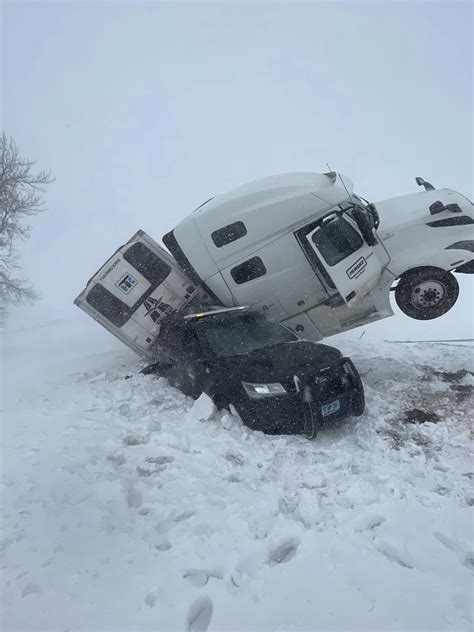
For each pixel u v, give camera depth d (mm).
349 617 2680
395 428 5258
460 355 7742
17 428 5805
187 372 6402
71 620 2746
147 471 4488
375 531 3436
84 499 4004
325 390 5160
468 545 3242
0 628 2703
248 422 5266
